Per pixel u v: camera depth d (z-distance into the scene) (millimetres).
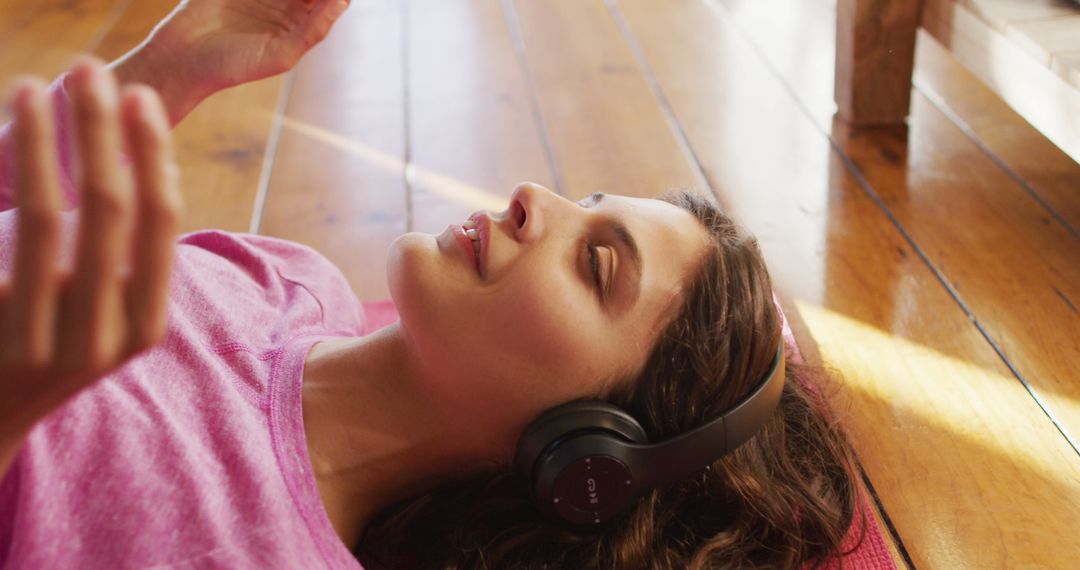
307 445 1093
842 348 1562
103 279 614
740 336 1118
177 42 1309
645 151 2219
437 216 1969
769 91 2504
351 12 3062
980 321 1610
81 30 2918
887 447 1362
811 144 2223
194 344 1083
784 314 1649
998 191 1983
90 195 597
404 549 1183
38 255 601
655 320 1113
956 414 1416
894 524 1245
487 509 1168
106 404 971
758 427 1117
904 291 1697
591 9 3074
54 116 1221
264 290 1382
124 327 646
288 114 2406
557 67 2668
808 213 1950
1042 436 1371
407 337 1122
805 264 1786
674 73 2611
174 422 987
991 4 1925
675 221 1166
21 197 592
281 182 2094
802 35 2846
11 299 614
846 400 1445
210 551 903
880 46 2215
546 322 1063
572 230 1114
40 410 669
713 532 1183
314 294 1416
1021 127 2225
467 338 1070
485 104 2459
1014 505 1265
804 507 1191
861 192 2018
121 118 611
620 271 1108
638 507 1131
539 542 1132
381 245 1876
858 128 2281
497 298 1066
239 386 1098
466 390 1091
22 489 888
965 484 1299
